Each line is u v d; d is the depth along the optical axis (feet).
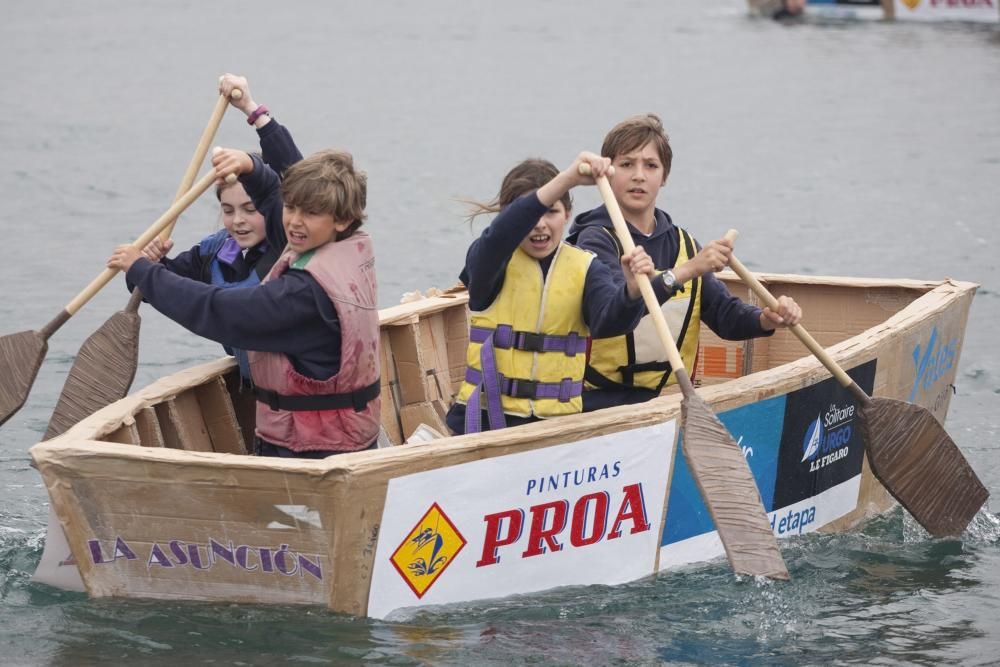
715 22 360.07
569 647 53.16
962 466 66.28
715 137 207.82
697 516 61.21
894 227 148.77
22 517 67.97
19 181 168.45
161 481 51.13
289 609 52.65
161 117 223.71
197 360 97.91
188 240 142.72
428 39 335.67
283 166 66.03
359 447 56.34
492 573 55.16
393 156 191.93
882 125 214.69
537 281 57.98
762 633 55.67
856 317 81.46
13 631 52.85
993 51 294.05
